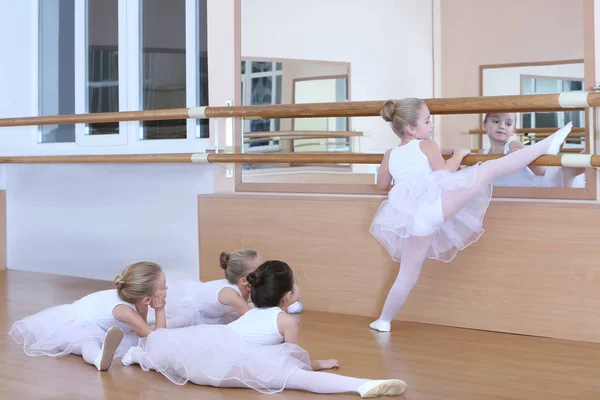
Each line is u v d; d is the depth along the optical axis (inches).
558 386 99.2
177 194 180.1
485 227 133.3
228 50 172.9
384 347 122.3
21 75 216.4
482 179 127.0
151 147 189.5
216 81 174.9
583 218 124.3
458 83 285.3
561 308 126.9
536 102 128.6
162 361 106.8
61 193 203.3
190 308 134.0
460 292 136.4
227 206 164.7
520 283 130.4
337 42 254.4
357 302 148.1
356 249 147.8
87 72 204.2
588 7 128.6
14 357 117.6
